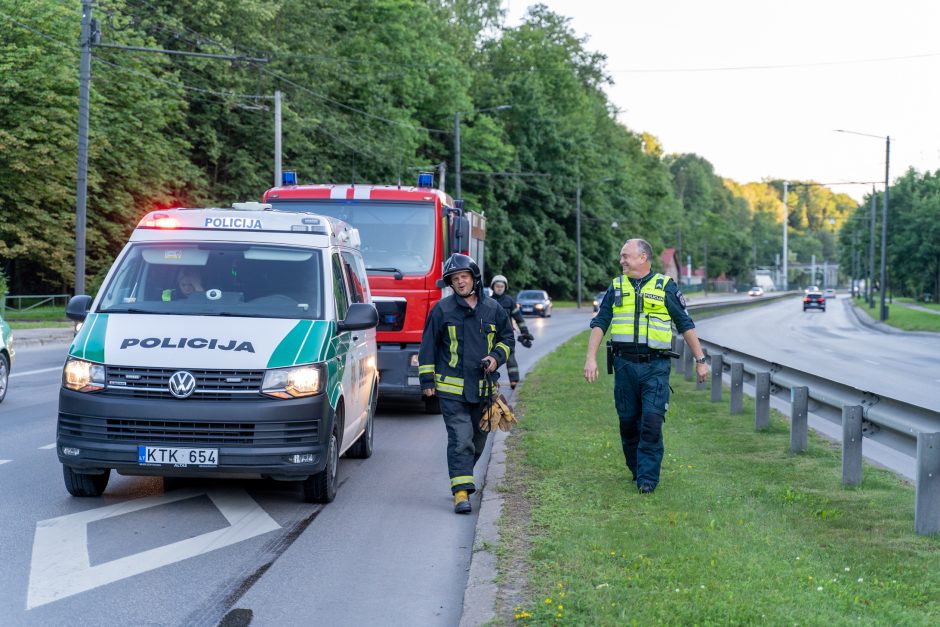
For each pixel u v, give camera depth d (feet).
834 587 16.61
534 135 255.91
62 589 17.71
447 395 25.03
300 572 19.21
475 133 215.92
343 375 26.43
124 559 19.79
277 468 23.17
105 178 130.72
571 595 16.26
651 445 25.09
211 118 146.51
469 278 25.03
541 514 22.40
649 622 14.90
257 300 25.84
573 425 37.81
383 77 179.63
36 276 153.69
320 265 26.96
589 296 290.15
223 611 16.72
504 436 35.09
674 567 17.85
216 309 25.49
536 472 27.91
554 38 296.92
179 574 18.88
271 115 148.15
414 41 191.11
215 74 140.36
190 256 26.73
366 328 26.55
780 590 16.47
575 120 279.49
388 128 177.47
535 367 67.26
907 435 22.90
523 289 266.36
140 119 131.85
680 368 63.57
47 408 43.09
